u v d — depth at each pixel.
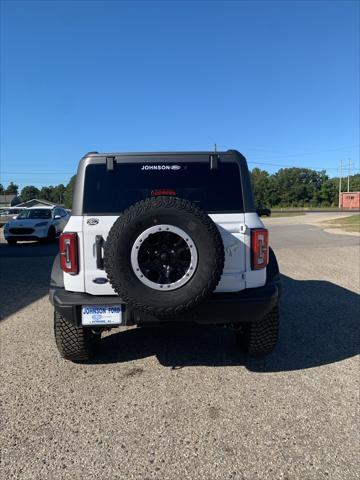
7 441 2.96
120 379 3.95
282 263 10.89
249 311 3.70
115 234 3.37
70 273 3.72
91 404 3.47
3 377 4.01
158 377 3.98
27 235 17.09
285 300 6.92
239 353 4.57
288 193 112.12
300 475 2.57
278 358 4.42
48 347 4.83
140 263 3.38
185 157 3.95
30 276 9.48
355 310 6.30
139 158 3.94
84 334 4.08
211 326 5.58
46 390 3.73
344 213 56.62
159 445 2.89
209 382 3.86
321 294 7.34
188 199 3.91
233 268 3.78
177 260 3.40
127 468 2.66
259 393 3.63
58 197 139.25
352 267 10.24
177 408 3.39
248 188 3.91
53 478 2.57
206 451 2.82
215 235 3.39
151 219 3.35
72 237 3.71
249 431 3.05
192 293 3.37
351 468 2.62
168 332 5.35
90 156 3.93
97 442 2.94
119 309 3.67
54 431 3.08
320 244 15.33
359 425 3.11
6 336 5.23
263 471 2.61
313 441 2.91
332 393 3.62
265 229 3.82
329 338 5.03
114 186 3.89
